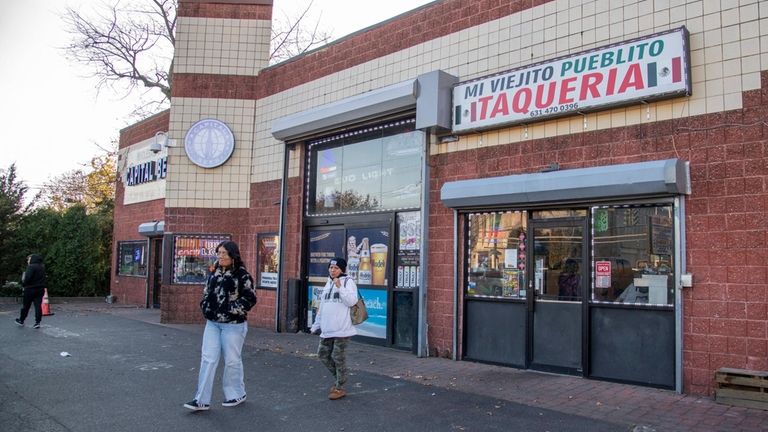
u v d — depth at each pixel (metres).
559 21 8.62
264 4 14.89
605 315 7.84
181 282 14.32
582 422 5.87
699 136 7.08
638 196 7.40
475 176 9.38
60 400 6.64
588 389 7.30
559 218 8.45
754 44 6.78
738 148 6.80
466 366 8.91
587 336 7.93
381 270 11.09
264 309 13.55
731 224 6.78
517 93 8.69
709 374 6.82
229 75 14.72
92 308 18.38
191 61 14.79
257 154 14.37
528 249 8.73
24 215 22.08
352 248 11.79
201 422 5.88
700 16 7.18
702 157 7.04
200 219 14.54
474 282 9.41
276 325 12.97
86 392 7.02
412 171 10.67
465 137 9.57
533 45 8.91
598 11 8.17
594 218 8.02
